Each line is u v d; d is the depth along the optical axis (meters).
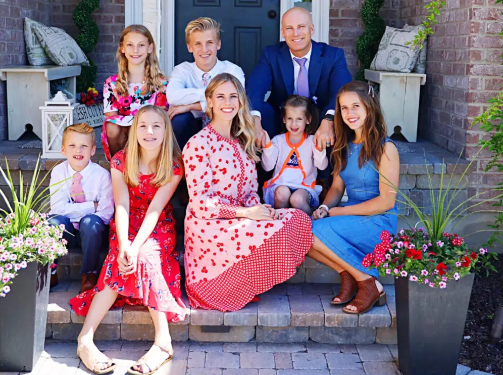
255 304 3.10
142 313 2.99
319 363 2.89
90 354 2.76
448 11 4.34
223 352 2.97
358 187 3.18
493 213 3.93
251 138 3.15
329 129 3.25
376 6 5.43
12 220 2.72
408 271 2.63
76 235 3.37
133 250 2.83
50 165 3.73
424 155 4.09
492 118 3.38
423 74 4.76
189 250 3.09
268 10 5.74
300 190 3.33
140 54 3.47
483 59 3.88
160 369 2.79
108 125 3.58
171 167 3.05
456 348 2.70
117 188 3.09
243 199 3.19
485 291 3.55
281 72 3.62
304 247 3.05
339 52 3.62
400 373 2.81
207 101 3.12
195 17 5.74
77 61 5.33
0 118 4.60
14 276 2.59
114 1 5.64
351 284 3.09
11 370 2.74
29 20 5.00
